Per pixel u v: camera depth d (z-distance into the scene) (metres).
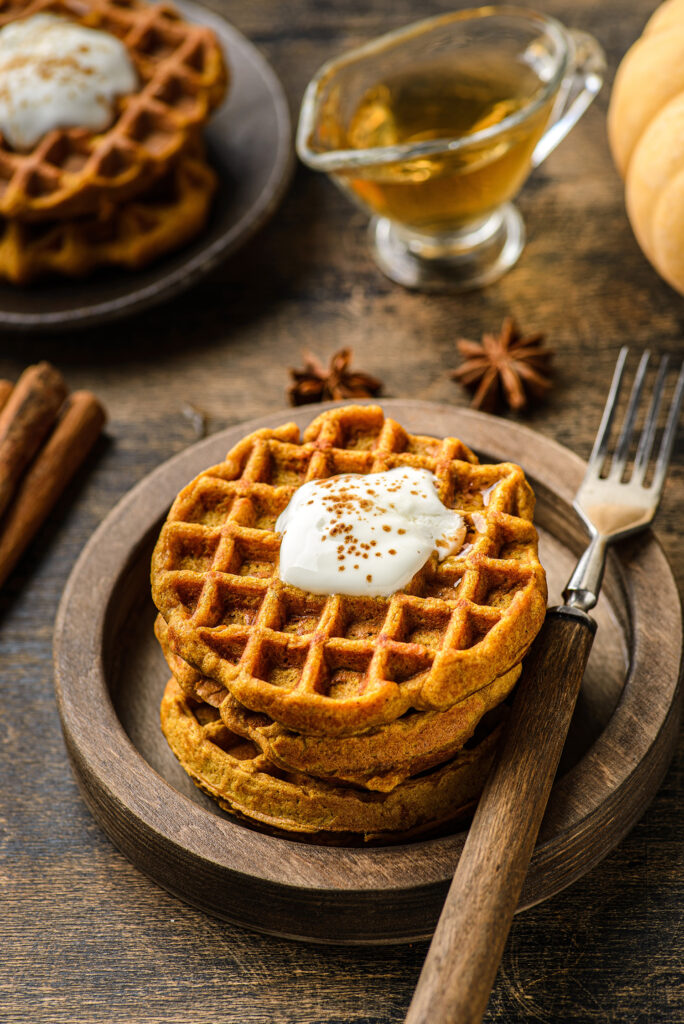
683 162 0.67
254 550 0.59
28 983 0.59
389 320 0.72
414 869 0.58
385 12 0.80
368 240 0.74
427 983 0.55
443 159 0.68
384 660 0.57
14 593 0.67
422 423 0.65
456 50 0.72
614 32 0.77
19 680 0.65
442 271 0.73
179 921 0.60
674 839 0.60
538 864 0.58
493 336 0.71
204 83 0.72
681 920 0.59
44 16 0.74
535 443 0.64
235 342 0.72
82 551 0.65
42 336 0.73
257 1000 0.59
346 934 0.58
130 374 0.71
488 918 0.55
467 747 0.59
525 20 0.71
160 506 0.64
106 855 0.61
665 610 0.61
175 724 0.60
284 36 0.79
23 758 0.63
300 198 0.75
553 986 0.59
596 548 0.61
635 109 0.69
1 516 0.67
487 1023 0.58
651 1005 0.58
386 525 0.58
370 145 0.72
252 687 0.57
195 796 0.61
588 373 0.70
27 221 0.71
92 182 0.69
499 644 0.57
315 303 0.73
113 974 0.59
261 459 0.61
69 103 0.70
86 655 0.62
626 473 0.66
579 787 0.58
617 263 0.72
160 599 0.59
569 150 0.75
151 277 0.71
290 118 0.76
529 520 0.59
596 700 0.62
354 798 0.58
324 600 0.58
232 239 0.72
